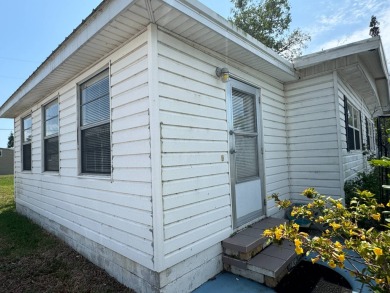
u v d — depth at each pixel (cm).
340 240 290
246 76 376
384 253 130
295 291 244
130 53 267
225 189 317
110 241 296
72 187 385
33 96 487
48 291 264
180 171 257
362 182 460
